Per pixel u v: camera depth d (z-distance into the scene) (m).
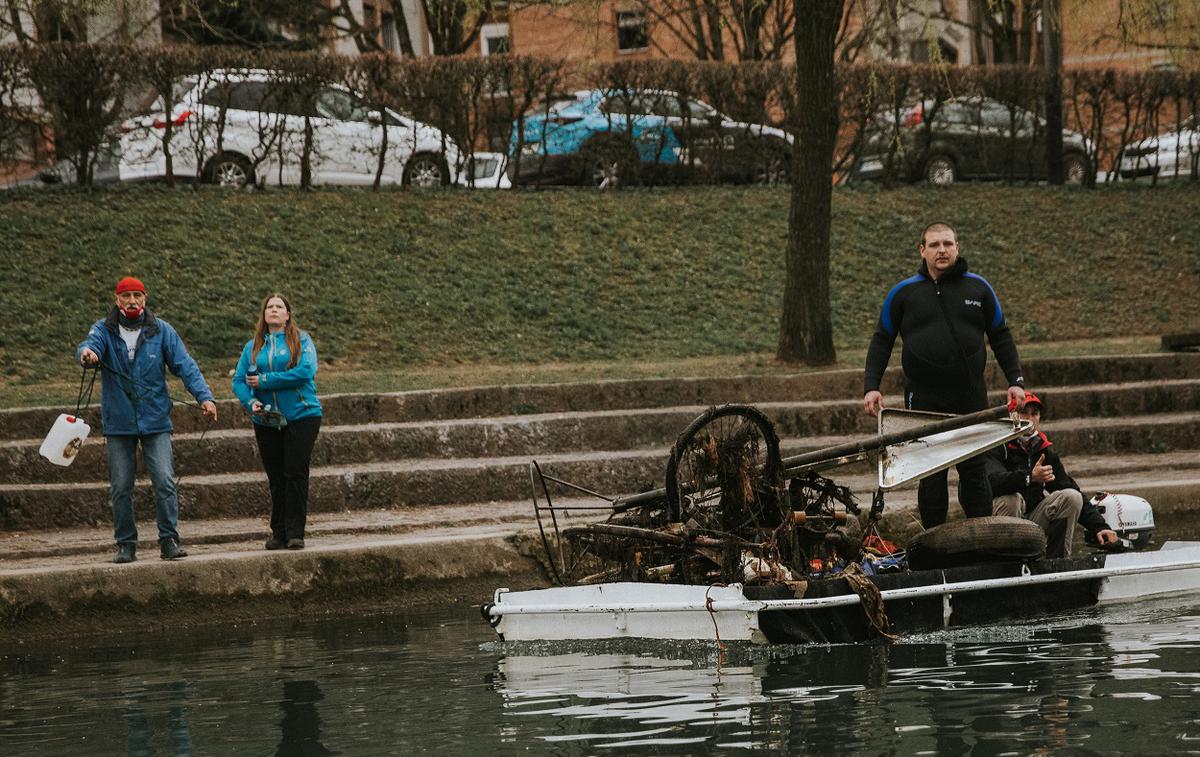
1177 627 11.89
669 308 30.16
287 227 30.23
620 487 20.81
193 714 10.05
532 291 29.91
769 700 9.62
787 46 49.50
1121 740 8.27
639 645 11.74
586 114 34.97
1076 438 23.33
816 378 24.56
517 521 18.44
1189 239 35.56
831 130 26.39
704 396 24.16
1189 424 23.83
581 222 32.84
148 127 30.80
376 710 9.91
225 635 13.84
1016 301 32.28
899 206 35.75
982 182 38.19
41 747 9.24
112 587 14.48
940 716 8.98
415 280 29.41
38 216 28.81
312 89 31.97
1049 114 38.47
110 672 11.98
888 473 12.80
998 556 12.75
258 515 19.09
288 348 16.11
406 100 33.19
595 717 9.34
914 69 36.75
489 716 9.54
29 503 18.06
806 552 12.62
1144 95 38.69
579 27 39.19
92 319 25.98
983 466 13.34
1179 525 18.83
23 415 20.30
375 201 32.09
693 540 12.06
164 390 15.60
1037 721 8.76
